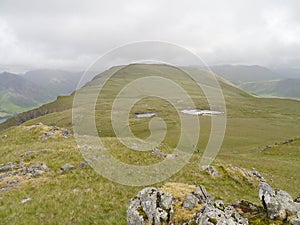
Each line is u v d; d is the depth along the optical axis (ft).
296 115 489.67
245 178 84.74
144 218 35.60
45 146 104.47
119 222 44.88
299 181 105.81
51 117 362.12
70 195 56.08
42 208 49.55
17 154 96.32
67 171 73.72
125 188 61.93
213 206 35.65
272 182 95.30
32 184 64.08
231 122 351.67
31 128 146.51
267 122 382.01
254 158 160.04
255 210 35.42
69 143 105.81
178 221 33.88
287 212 32.32
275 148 182.39
